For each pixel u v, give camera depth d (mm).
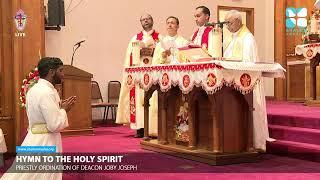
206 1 11750
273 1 12336
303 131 5859
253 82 5066
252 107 5277
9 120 6527
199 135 5441
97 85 10172
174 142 5867
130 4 10758
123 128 9289
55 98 3938
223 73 4770
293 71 11273
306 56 8672
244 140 5312
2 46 6586
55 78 4023
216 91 4910
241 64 4859
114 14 10586
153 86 6133
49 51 9859
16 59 6551
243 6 12328
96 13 10391
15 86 6547
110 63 10547
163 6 11141
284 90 11562
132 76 6367
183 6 11398
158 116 6035
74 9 10148
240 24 5926
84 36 10258
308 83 10336
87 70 10305
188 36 11445
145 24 7609
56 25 9367
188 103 5348
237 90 5137
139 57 6711
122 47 10672
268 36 12539
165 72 5512
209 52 5559
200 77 4906
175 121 5836
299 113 6918
